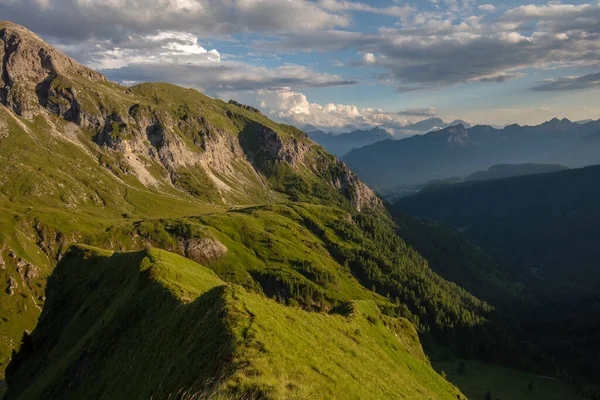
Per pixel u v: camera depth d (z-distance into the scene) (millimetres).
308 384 29453
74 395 56781
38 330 105062
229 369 28562
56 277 126812
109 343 61094
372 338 76812
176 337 42938
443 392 76688
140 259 88188
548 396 193750
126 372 47875
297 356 34656
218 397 24156
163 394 33688
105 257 118188
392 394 42000
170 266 73312
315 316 64938
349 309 89188
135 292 68062
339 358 43000
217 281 90062
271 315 42531
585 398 195375
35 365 92250
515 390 196250
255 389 25031
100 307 87188
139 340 53625
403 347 87000
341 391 31922
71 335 87500
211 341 34875
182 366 35250
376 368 51625
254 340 33031
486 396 175750
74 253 131000
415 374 75438
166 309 54656
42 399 63719
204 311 42000
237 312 38000
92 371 58719
